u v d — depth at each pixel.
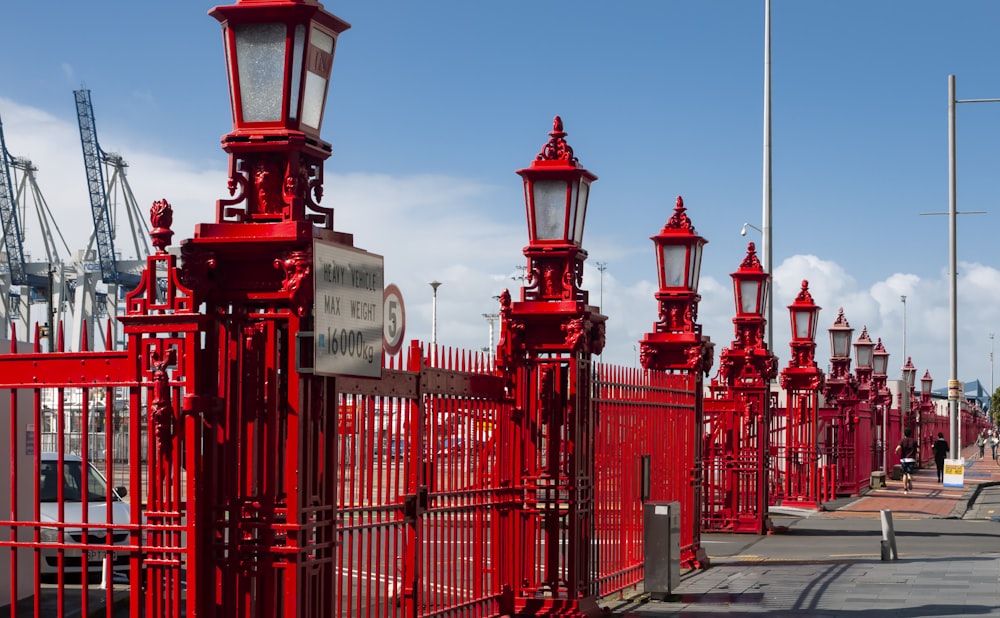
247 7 6.93
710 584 14.95
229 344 7.04
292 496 6.90
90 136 93.44
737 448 22.12
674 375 16.20
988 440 98.12
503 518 11.33
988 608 12.88
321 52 7.25
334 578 7.45
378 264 7.63
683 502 16.52
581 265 11.91
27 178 83.06
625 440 13.96
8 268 66.81
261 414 7.03
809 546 20.03
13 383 7.38
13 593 7.38
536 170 11.63
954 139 34.59
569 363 11.70
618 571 13.56
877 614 12.62
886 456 44.44
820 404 34.34
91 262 66.00
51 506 14.00
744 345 22.23
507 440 11.52
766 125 31.48
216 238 6.86
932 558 17.77
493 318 47.75
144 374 7.08
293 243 6.83
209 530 6.97
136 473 7.07
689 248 16.89
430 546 9.73
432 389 9.75
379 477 8.84
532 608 11.52
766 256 31.17
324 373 6.95
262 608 6.94
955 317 35.03
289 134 6.91
